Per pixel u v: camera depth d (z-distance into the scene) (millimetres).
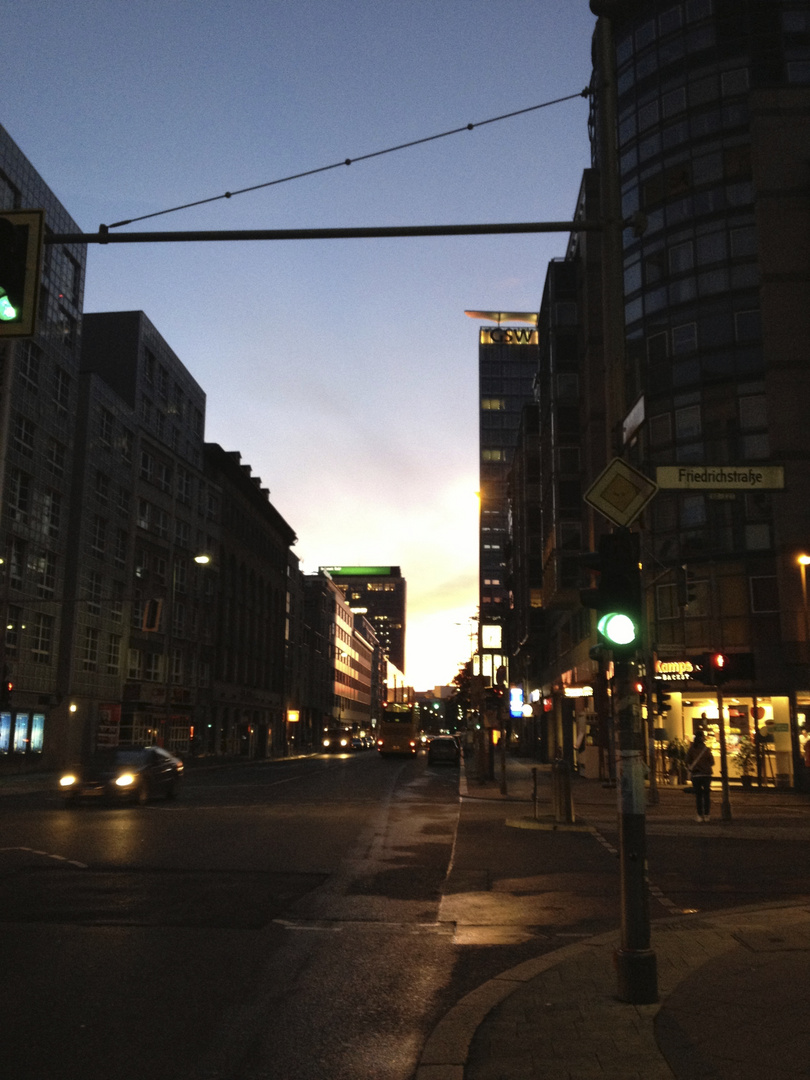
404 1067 5418
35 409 43000
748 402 35062
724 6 38594
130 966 7676
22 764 41688
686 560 35188
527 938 8984
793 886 12211
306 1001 6777
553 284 45906
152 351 58688
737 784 33281
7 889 11234
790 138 36000
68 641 46156
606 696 36312
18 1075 5191
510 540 79562
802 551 33312
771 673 33281
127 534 54188
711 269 36688
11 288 6762
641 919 6430
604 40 8172
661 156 38938
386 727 72562
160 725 58625
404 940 8859
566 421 44625
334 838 16906
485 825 19625
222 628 73812
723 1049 5234
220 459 72562
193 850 14953
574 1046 5422
